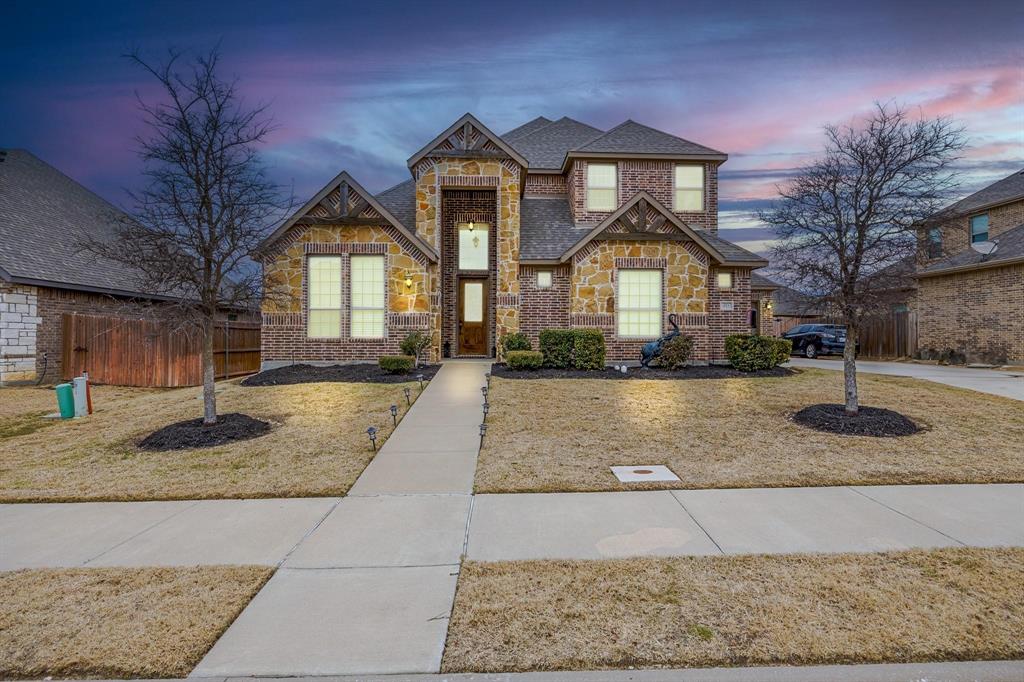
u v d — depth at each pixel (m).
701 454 7.52
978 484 6.38
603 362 14.28
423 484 6.47
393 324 14.91
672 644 3.24
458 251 17.81
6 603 3.77
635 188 18.45
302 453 7.73
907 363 20.97
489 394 11.15
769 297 26.00
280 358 14.84
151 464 7.33
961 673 2.98
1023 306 18.16
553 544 4.74
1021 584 3.93
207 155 8.46
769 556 4.43
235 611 3.67
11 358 15.38
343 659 3.14
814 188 9.55
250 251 9.12
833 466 7.00
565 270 16.58
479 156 16.33
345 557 4.53
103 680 3.00
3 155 21.52
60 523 5.37
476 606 3.68
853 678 2.95
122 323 15.74
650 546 4.67
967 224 22.84
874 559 4.36
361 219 14.77
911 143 8.72
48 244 17.81
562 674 2.99
